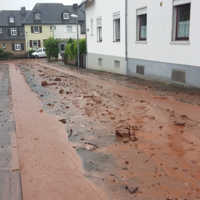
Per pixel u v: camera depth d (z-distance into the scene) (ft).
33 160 15.23
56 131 19.94
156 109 25.64
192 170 13.66
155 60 43.65
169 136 18.42
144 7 45.70
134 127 20.39
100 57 69.05
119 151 16.16
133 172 13.62
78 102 29.58
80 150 16.47
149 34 44.70
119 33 58.44
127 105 27.58
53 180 13.05
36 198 11.63
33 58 171.53
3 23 195.93
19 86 43.60
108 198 11.46
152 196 11.53
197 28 33.63
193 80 35.19
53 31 190.08
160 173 13.46
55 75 59.47
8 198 11.68
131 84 42.37
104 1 63.36
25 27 186.29
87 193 11.89
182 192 11.80
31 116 24.26
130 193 11.79
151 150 16.19
